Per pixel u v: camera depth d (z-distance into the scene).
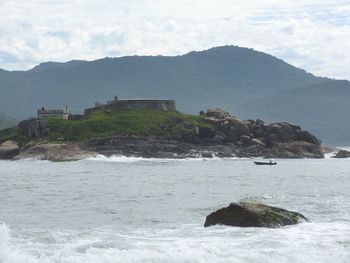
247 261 34.19
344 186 103.69
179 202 73.38
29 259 33.12
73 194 84.94
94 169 172.00
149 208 66.38
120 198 78.75
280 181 119.88
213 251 36.62
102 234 45.75
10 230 47.34
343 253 36.62
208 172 157.50
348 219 54.50
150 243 40.88
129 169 172.00
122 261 33.38
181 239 43.06
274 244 40.34
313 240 42.22
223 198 78.69
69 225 51.84
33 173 150.00
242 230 47.12
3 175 140.00
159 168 179.00
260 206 51.22
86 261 33.19
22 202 72.81
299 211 61.16
